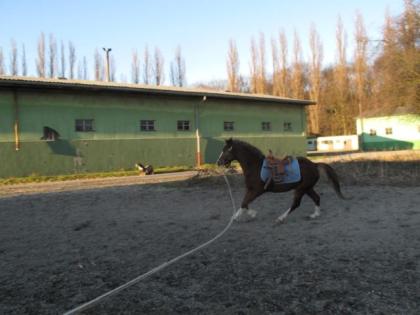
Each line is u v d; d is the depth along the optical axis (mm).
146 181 19703
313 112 64562
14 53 56594
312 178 8484
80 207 11734
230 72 63562
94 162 26516
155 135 29250
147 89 27750
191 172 25906
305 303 4395
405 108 26250
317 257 5926
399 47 25250
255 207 10367
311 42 63938
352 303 4336
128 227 8648
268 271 5430
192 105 31297
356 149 56500
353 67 62594
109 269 5840
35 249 7113
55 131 25000
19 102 23734
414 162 19594
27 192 16375
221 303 4496
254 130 35375
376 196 11305
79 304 4656
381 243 6523
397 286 4734
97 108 26688
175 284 5121
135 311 4395
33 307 4617
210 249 6605
